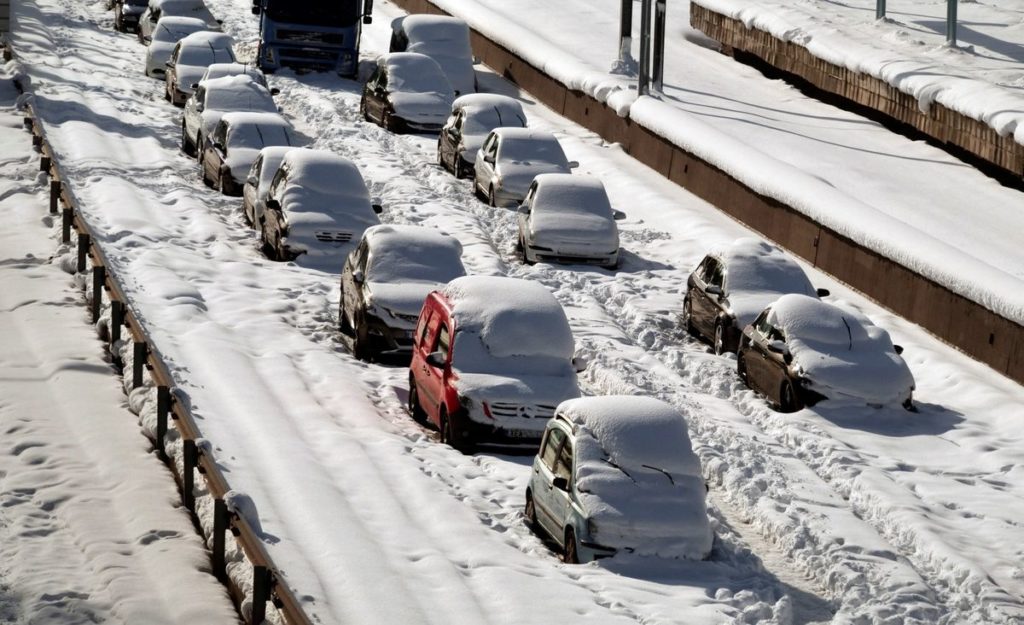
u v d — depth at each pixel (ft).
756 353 262.47
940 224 354.54
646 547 177.06
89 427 198.70
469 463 210.79
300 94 499.51
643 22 461.37
